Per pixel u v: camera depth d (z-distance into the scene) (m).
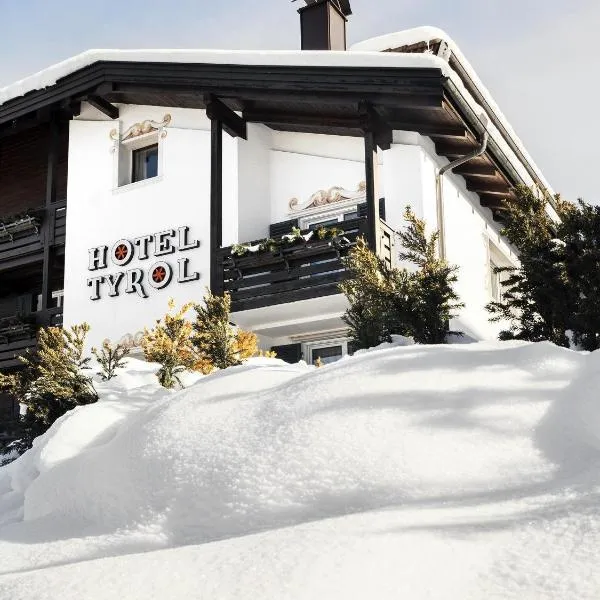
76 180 14.82
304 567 2.27
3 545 3.55
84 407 5.22
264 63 11.86
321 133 13.11
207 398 4.05
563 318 7.21
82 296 14.13
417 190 11.41
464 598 2.05
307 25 13.88
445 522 2.46
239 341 9.03
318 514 2.84
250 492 3.07
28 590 2.44
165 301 13.23
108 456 3.85
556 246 7.46
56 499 3.88
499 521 2.42
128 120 14.52
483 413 3.11
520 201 8.05
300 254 11.61
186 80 12.76
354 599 2.08
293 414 3.43
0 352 15.15
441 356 3.70
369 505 2.78
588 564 2.09
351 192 12.70
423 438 3.01
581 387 3.15
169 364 7.80
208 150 13.45
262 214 13.24
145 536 3.19
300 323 12.34
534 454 2.85
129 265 13.77
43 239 15.30
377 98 10.99
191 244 13.17
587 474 2.66
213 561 2.46
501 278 15.01
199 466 3.38
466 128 11.26
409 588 2.11
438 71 10.34
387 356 3.78
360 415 3.24
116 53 13.54
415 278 7.71
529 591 2.03
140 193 13.98
